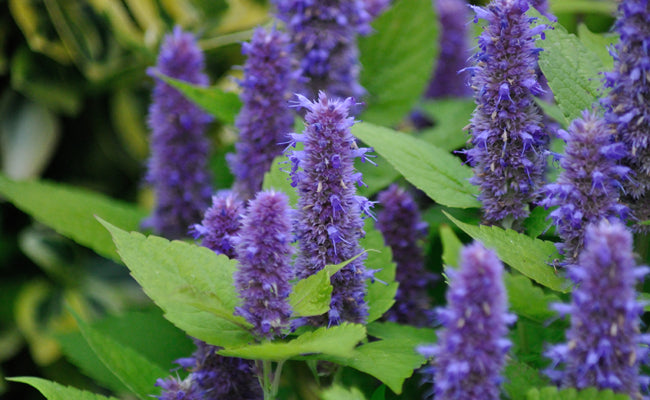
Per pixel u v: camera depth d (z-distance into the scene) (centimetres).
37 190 109
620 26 88
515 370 86
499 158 92
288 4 106
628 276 81
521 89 91
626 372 82
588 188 87
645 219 89
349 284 90
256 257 86
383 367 88
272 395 88
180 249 89
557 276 88
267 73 101
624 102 88
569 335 82
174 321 88
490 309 81
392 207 98
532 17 91
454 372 81
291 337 92
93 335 94
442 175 95
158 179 110
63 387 90
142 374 94
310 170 88
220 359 92
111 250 108
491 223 93
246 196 102
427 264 103
